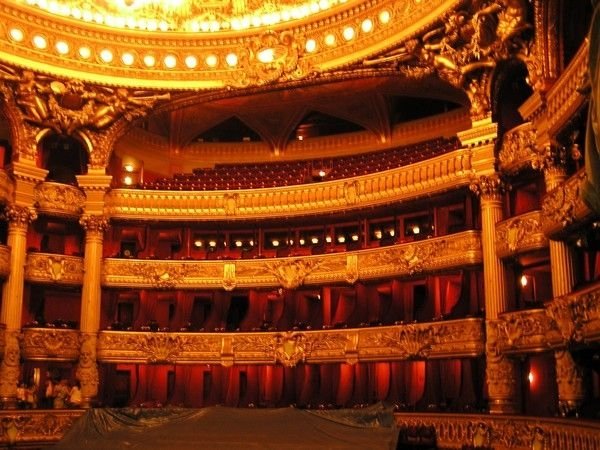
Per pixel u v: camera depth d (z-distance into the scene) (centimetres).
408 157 2603
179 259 2592
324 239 2689
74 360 2419
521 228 1931
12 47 2305
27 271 2408
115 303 2639
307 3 2433
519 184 2152
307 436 1755
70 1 2400
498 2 1853
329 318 2539
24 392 2312
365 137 2959
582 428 1362
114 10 2473
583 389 1666
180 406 2434
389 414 1822
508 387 1934
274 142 3044
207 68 2523
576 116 1591
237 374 2586
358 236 2656
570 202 1544
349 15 2322
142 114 2595
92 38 2447
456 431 1942
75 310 2711
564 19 1766
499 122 2120
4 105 2403
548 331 1748
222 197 2609
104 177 2556
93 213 2536
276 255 2723
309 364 2488
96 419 1880
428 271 2258
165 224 2695
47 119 2466
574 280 1727
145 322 2591
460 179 2166
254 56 2488
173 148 3045
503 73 2100
